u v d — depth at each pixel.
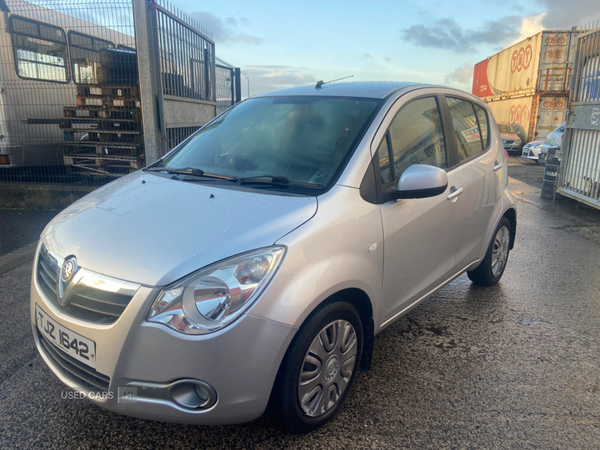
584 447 2.21
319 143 2.66
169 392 1.86
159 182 2.69
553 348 3.15
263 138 2.88
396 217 2.57
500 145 4.07
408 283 2.81
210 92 9.02
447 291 4.15
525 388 2.69
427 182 2.42
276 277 1.95
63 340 2.04
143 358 1.85
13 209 7.21
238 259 1.92
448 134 3.26
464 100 3.69
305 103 3.02
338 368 2.33
